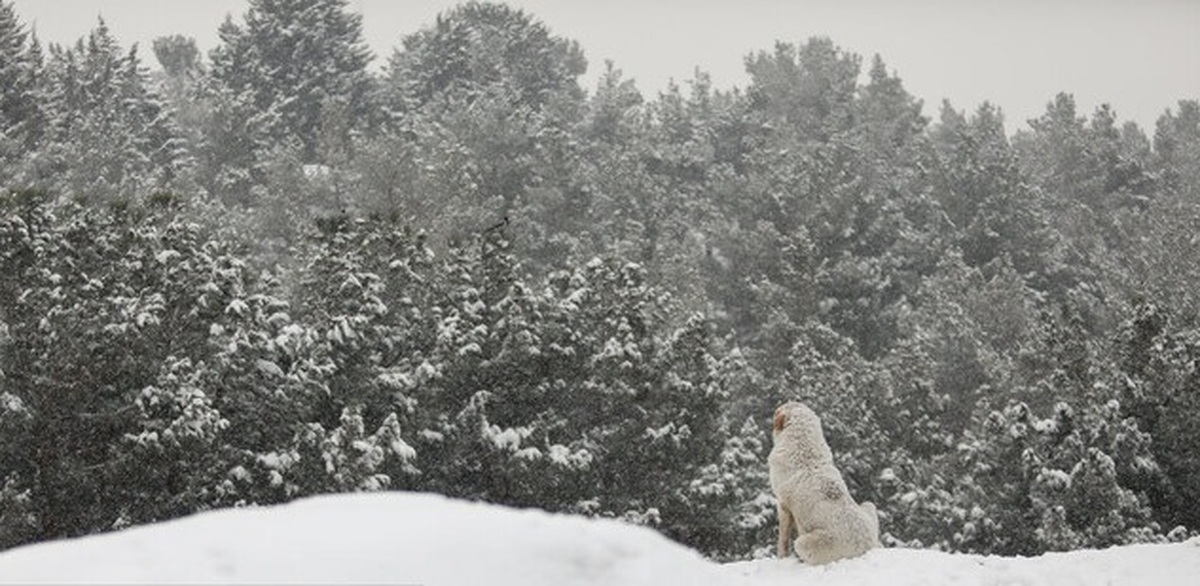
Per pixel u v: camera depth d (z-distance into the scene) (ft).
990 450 100.12
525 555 15.87
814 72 323.16
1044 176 295.48
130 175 180.65
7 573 14.98
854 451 114.93
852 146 265.34
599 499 82.38
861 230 228.84
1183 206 234.38
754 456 99.71
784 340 170.50
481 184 204.33
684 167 263.49
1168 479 96.12
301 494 67.67
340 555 15.31
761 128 292.61
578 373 83.97
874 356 198.08
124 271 71.87
